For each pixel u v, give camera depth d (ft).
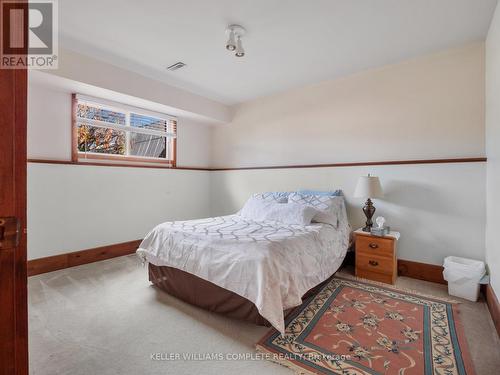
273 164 12.80
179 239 7.25
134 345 5.22
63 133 9.48
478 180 7.82
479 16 6.59
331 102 10.89
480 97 7.89
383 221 8.75
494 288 6.21
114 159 11.15
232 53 8.61
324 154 11.11
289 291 5.73
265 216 9.40
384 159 9.61
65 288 7.80
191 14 6.56
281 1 6.06
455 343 5.23
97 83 8.98
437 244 8.48
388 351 4.99
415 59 8.95
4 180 1.87
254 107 13.43
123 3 6.12
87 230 10.07
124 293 7.54
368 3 6.11
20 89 1.96
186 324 5.98
